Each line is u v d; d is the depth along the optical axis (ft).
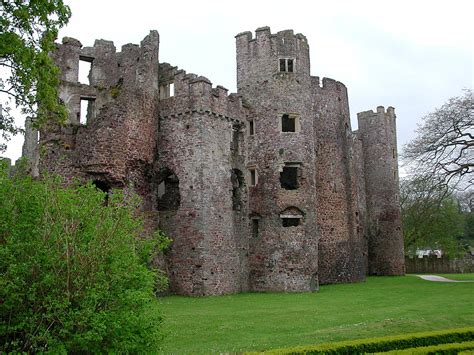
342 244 124.88
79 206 35.83
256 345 43.91
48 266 32.22
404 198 159.12
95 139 87.35
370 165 161.48
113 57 107.04
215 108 97.19
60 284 32.32
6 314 31.55
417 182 115.03
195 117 95.04
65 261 32.14
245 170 104.88
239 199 103.65
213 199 93.66
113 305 33.63
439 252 224.33
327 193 124.67
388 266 154.51
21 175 37.76
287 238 99.86
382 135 160.66
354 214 132.87
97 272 33.17
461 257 183.11
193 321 57.88
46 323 32.07
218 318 60.18
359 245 135.13
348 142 135.33
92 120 88.12
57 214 33.83
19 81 55.36
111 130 88.89
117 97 91.40
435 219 144.25
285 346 43.34
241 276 99.04
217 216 93.97
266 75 106.32
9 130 56.65
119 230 35.55
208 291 89.40
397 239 155.74
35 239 32.86
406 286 107.45
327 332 49.44
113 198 38.60
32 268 31.83
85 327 32.22
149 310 36.88
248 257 102.12
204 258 89.92
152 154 97.25
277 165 102.78
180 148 95.86
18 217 33.58
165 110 99.04
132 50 102.94
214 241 92.38
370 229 158.92
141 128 94.73
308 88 108.17
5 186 34.09
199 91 95.20
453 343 41.47
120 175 88.69
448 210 176.24
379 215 157.99
